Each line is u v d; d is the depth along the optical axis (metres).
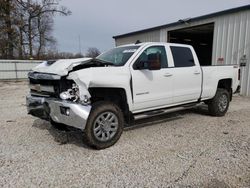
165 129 5.45
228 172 3.35
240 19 10.65
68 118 3.95
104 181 3.12
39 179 3.17
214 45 12.06
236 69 7.21
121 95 4.60
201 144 4.46
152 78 4.98
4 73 21.12
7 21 30.72
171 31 15.43
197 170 3.41
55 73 4.05
